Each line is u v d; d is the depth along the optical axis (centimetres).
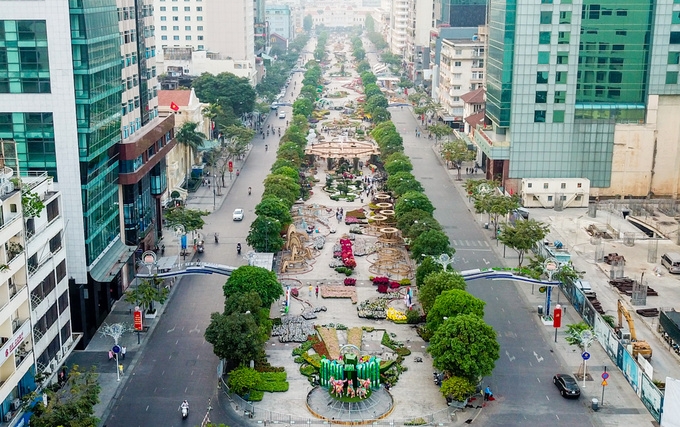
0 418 10556
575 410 12512
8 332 10656
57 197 12950
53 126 14038
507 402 12744
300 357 14188
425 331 15050
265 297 14912
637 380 13000
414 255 18075
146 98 19112
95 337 15075
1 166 11556
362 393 12544
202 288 17812
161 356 14375
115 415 12300
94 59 14350
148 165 18088
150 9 19712
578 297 16200
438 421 12106
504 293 17600
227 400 12788
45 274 12194
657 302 17038
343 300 17162
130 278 17800
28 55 13762
